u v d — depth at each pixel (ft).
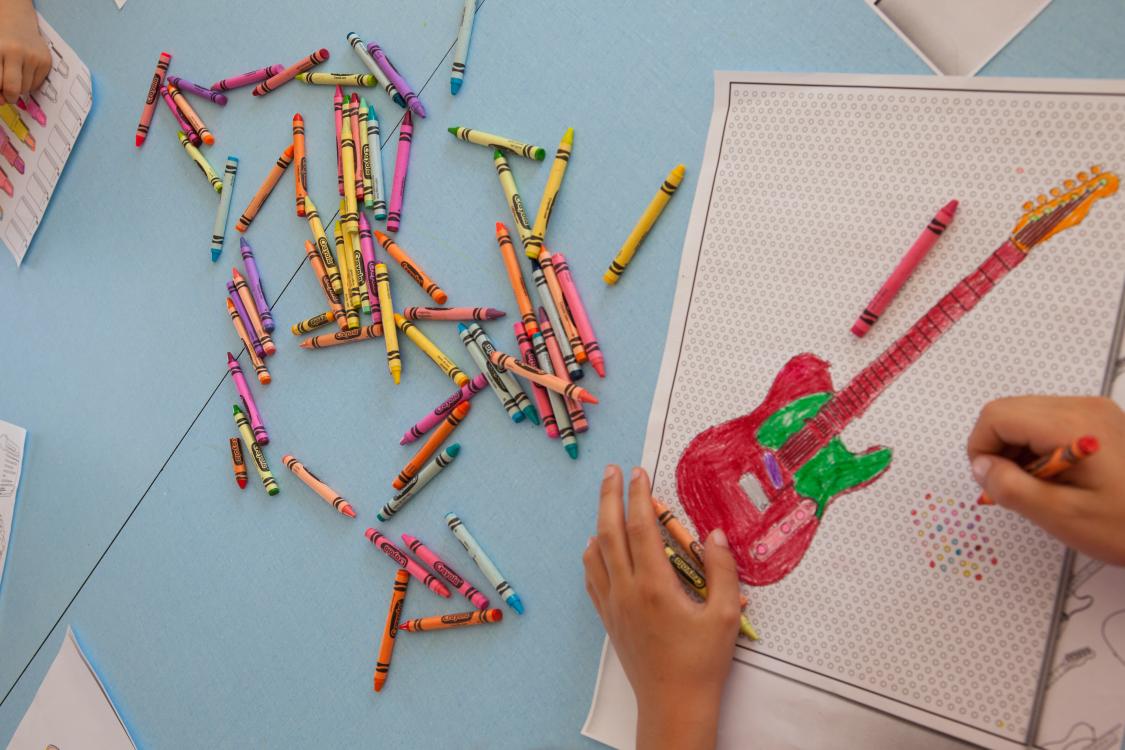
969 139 1.79
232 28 2.87
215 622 2.58
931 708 1.68
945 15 1.86
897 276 1.78
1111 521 1.40
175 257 2.88
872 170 1.87
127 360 2.90
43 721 2.81
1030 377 1.68
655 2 2.19
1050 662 1.61
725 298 1.98
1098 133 1.69
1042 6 1.79
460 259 2.35
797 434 1.86
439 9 2.50
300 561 2.48
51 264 3.12
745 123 2.00
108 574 2.80
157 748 2.59
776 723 1.79
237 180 2.79
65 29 3.15
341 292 2.51
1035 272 1.70
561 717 2.04
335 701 2.35
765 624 1.83
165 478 2.76
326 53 2.62
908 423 1.77
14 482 3.02
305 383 2.55
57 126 3.14
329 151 2.63
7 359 3.15
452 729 2.17
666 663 1.76
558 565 2.10
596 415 2.10
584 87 2.24
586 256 2.17
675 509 1.96
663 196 2.06
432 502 2.28
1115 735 1.55
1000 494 1.47
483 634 2.17
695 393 1.98
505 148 2.31
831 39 1.97
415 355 2.39
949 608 1.69
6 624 2.96
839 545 1.80
